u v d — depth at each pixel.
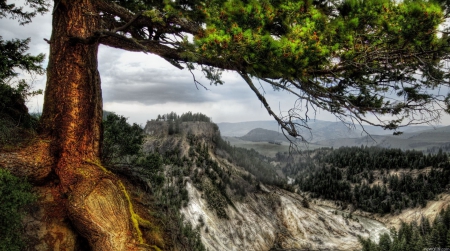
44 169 6.14
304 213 99.75
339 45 5.19
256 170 122.69
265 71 5.17
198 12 6.19
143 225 6.06
